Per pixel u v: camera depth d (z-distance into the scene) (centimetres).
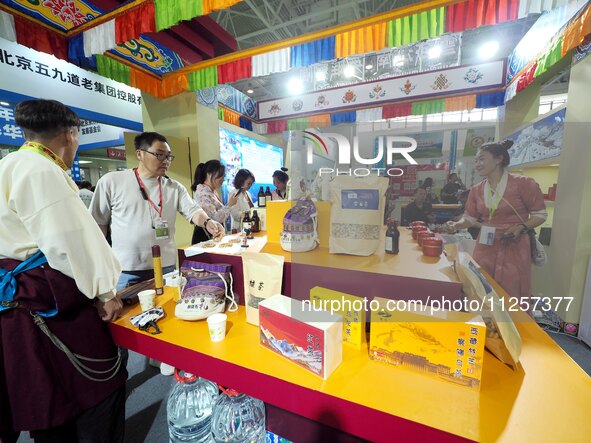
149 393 163
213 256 113
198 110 340
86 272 86
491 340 71
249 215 186
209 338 88
